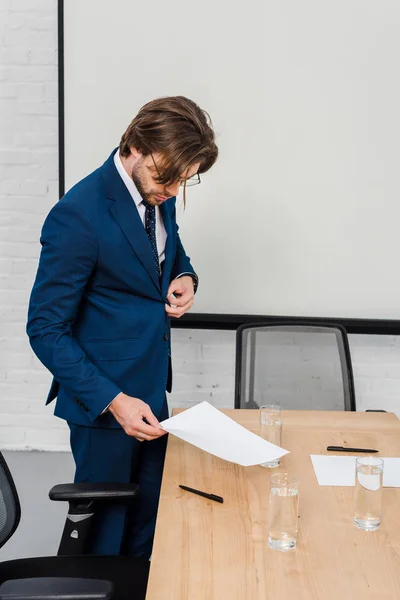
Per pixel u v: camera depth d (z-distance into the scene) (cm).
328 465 177
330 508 155
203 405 187
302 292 319
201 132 173
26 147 331
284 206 313
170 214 218
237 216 315
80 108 313
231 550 138
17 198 335
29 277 341
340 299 318
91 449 203
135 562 173
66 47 308
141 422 178
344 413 218
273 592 125
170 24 304
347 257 315
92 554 188
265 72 305
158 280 202
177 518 150
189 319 322
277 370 250
